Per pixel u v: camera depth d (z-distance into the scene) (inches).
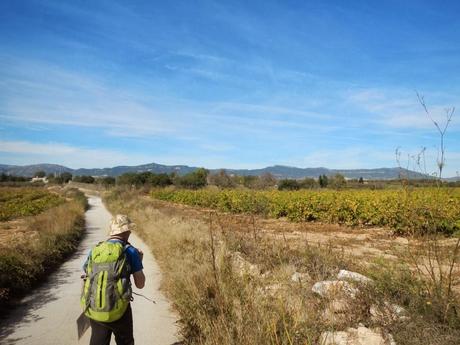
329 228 748.6
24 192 2463.1
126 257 163.5
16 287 330.3
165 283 331.9
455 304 154.6
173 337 227.5
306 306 177.3
